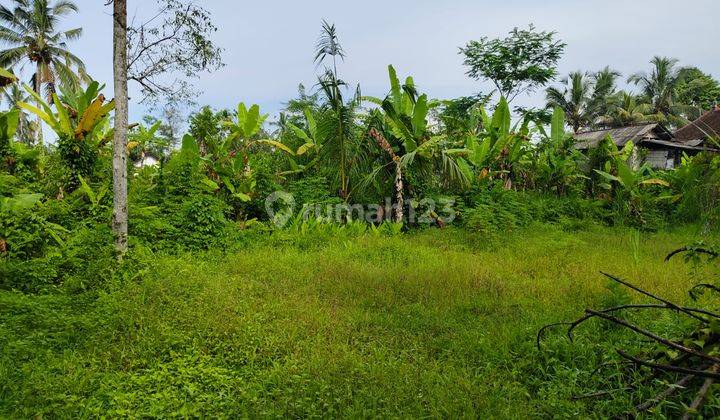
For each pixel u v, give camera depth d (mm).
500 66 25031
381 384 3787
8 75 9656
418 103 12102
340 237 10383
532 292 6398
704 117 28359
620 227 13414
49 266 5980
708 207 4164
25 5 26359
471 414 3338
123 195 7090
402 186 12328
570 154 16297
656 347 3938
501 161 14914
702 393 3047
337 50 11359
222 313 5125
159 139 14016
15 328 4387
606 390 3643
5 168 9977
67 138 9773
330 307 5711
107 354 4207
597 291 6191
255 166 12609
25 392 3420
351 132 12117
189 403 3461
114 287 5754
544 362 4242
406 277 7059
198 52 7625
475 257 8781
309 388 3695
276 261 8016
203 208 9086
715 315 3322
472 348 4484
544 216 13992
